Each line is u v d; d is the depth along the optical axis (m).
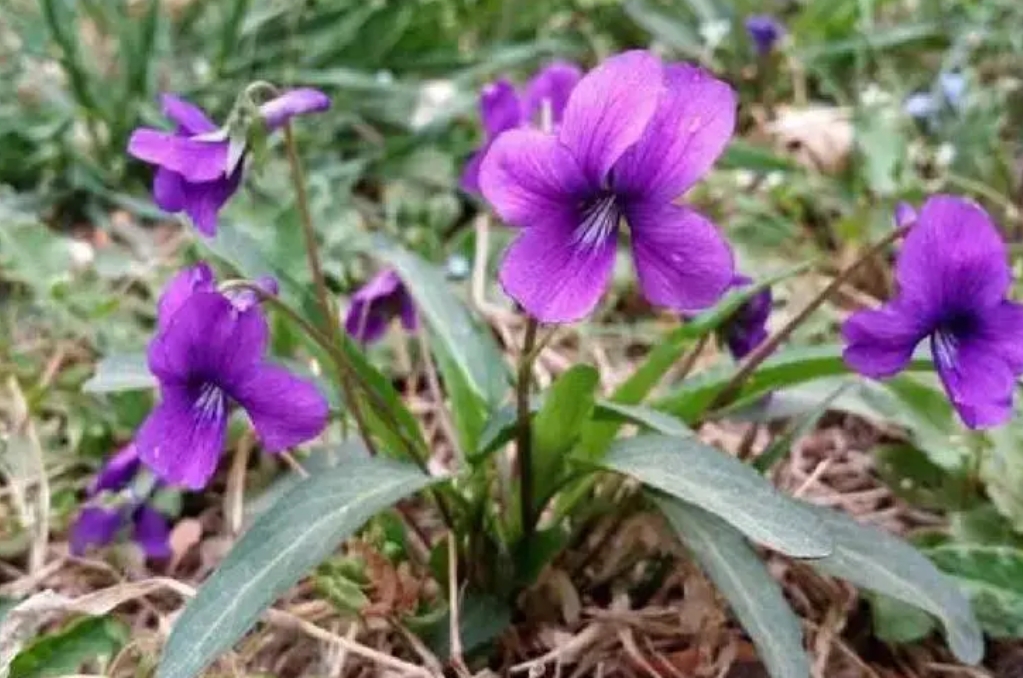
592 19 0.30
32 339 0.21
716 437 0.19
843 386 0.16
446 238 0.25
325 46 0.27
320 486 0.14
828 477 0.19
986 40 0.28
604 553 0.16
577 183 0.13
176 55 0.28
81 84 0.25
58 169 0.25
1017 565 0.16
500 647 0.16
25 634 0.15
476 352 0.17
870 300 0.22
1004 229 0.24
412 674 0.15
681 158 0.13
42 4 0.25
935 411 0.18
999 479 0.17
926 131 0.26
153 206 0.24
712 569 0.14
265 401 0.14
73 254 0.22
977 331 0.14
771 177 0.25
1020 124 0.27
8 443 0.19
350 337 0.17
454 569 0.15
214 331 0.13
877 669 0.16
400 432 0.15
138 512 0.17
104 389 0.16
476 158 0.18
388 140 0.26
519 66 0.28
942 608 0.14
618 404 0.15
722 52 0.29
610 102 0.13
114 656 0.16
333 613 0.16
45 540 0.18
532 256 0.13
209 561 0.18
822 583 0.17
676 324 0.22
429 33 0.28
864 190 0.24
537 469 0.15
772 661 0.13
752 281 0.16
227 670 0.16
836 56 0.29
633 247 0.13
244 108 0.14
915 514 0.18
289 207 0.22
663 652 0.16
